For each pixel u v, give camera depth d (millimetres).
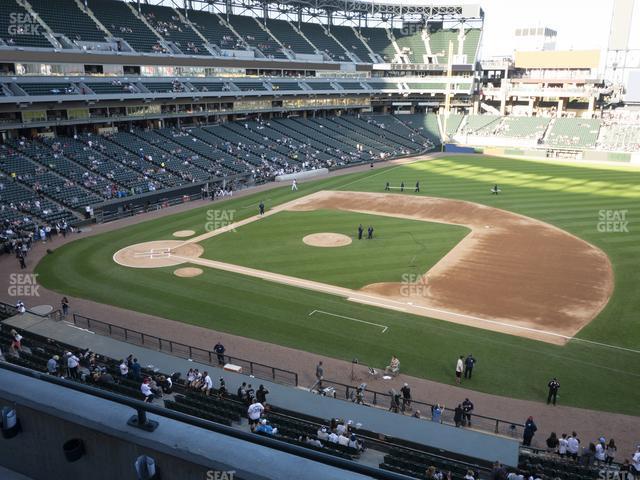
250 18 98125
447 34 114688
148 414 5266
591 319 28453
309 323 28484
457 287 33031
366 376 23422
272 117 93500
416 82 107375
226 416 17984
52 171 53312
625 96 108188
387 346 26078
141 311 29922
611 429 19797
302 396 20406
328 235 44531
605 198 56469
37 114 57406
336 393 22078
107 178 55656
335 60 102188
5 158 51969
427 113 111875
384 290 32688
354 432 17922
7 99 52188
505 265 36719
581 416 20594
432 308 30141
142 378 20953
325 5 102000
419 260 38000
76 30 66375
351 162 82750
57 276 35250
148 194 54844
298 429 17859
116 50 68000
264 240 43375
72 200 49500
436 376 23469
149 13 80125
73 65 62094
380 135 97875
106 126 67750
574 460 17625
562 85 106062
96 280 34625
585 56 104812
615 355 24953
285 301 31250
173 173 61594
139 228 47469
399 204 55750
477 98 111250
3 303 28625
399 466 15633
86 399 5504
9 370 5902
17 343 22234
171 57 73438
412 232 45031
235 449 4699
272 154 76875
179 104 74500
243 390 19953
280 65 90375
